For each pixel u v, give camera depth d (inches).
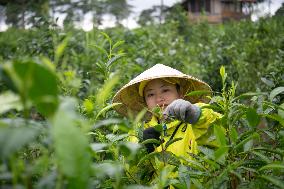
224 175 58.4
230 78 173.6
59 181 36.9
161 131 71.4
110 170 45.0
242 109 69.4
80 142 34.0
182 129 88.0
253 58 210.7
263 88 173.5
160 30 314.5
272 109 76.3
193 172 61.4
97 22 304.7
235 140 62.8
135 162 70.3
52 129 33.5
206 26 341.7
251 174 70.9
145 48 215.5
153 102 100.4
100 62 102.5
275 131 77.7
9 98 37.2
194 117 74.2
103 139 73.0
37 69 35.2
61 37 182.9
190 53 266.8
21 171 40.4
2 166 39.8
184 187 60.7
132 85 105.4
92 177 55.5
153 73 98.2
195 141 84.5
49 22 191.2
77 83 60.6
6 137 33.7
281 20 299.9
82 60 180.4
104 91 52.5
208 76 187.6
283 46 215.0
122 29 281.6
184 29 381.1
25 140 33.7
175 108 74.6
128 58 183.0
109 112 108.7
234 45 226.7
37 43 190.5
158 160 68.0
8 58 208.5
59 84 74.4
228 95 75.6
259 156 65.5
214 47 228.5
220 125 71.4
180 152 86.6
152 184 65.9
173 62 210.7
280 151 64.4
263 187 62.2
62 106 36.2
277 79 111.9
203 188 62.1
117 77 52.1
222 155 57.7
